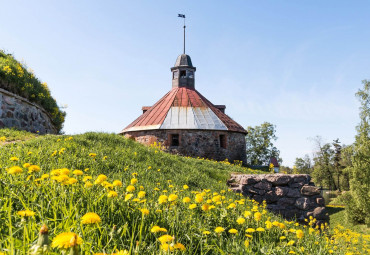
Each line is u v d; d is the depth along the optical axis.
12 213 2.08
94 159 6.68
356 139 27.92
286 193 9.31
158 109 25.22
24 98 13.14
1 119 11.22
